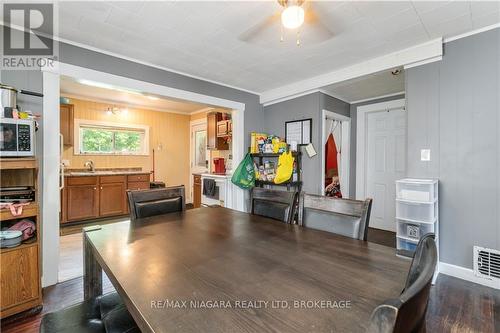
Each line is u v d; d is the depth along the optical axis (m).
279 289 0.82
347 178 4.29
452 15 1.94
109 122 5.11
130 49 2.54
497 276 2.11
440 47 2.31
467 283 2.21
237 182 3.79
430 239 0.66
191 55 2.68
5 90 1.79
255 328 0.63
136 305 0.73
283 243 1.26
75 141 4.71
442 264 2.39
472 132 2.21
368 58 2.74
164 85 3.04
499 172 2.09
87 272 1.43
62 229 3.94
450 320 1.73
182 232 1.44
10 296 1.72
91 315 1.07
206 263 1.02
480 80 2.16
